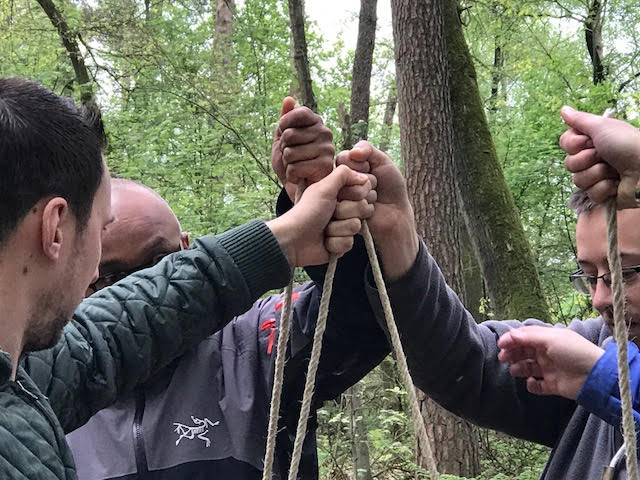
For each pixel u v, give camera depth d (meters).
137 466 1.48
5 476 0.77
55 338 0.96
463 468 4.84
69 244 0.92
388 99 11.27
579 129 1.06
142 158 7.00
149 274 1.35
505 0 8.04
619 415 1.21
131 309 1.29
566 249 8.55
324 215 1.27
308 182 1.32
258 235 1.31
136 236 1.59
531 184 8.51
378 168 1.34
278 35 8.02
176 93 7.12
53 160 0.88
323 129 1.29
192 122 7.36
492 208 6.07
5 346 0.86
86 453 1.51
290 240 1.30
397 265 1.37
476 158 6.18
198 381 1.54
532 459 5.07
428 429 4.90
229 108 7.19
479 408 1.54
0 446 0.78
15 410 0.83
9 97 0.88
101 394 1.24
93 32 7.70
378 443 4.54
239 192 6.95
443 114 5.20
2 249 0.86
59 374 1.18
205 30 7.94
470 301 7.90
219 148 7.13
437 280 1.44
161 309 1.29
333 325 1.44
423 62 5.18
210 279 1.31
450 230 5.13
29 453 0.81
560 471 1.39
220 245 1.33
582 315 6.60
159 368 1.33
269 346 1.53
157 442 1.50
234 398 1.52
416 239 1.40
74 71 8.67
